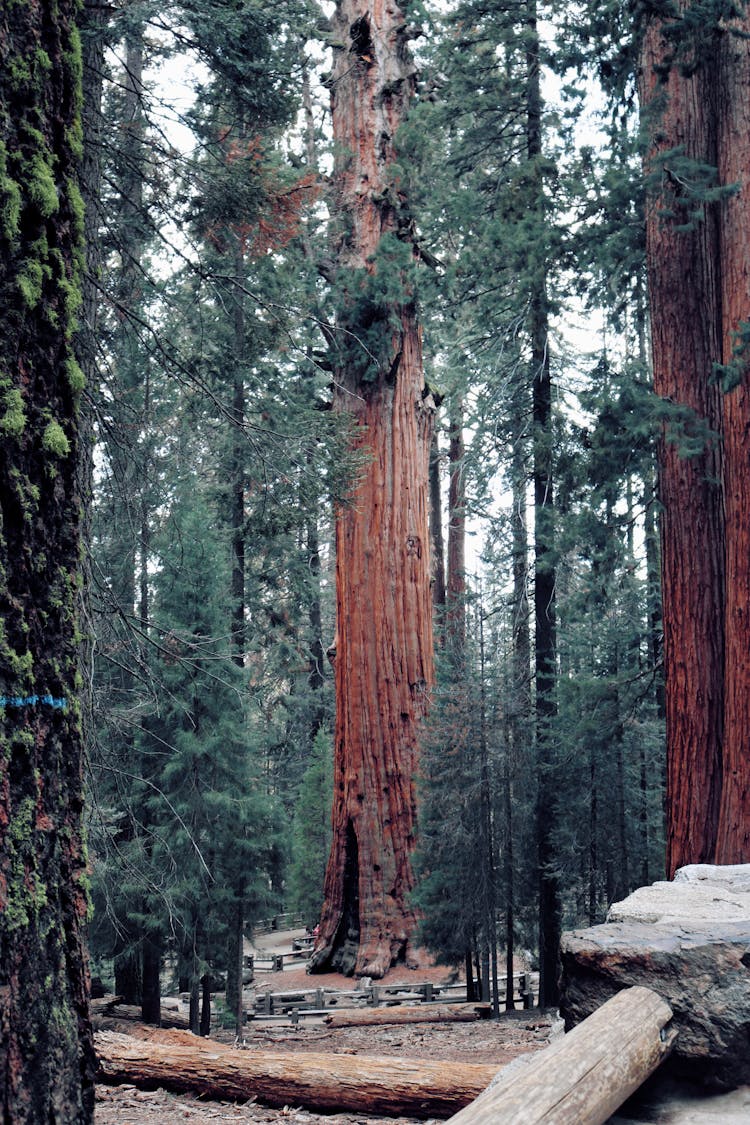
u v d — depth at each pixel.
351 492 10.44
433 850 16.67
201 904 14.70
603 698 16.53
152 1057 7.22
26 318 1.94
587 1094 3.04
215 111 9.06
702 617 13.25
